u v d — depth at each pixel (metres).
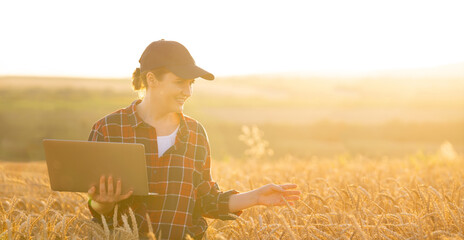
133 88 3.85
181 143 3.65
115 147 3.23
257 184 5.80
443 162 9.86
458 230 3.32
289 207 3.41
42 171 8.27
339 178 6.12
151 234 2.92
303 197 4.45
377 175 6.15
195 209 3.86
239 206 3.75
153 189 3.58
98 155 3.26
